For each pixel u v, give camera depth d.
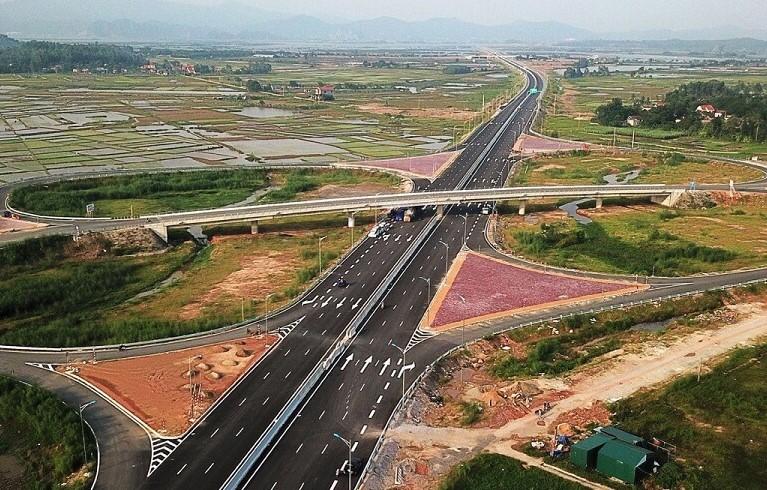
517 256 197.25
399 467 100.12
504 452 104.12
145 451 102.94
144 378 125.06
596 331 151.12
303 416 113.38
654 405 118.62
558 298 165.50
